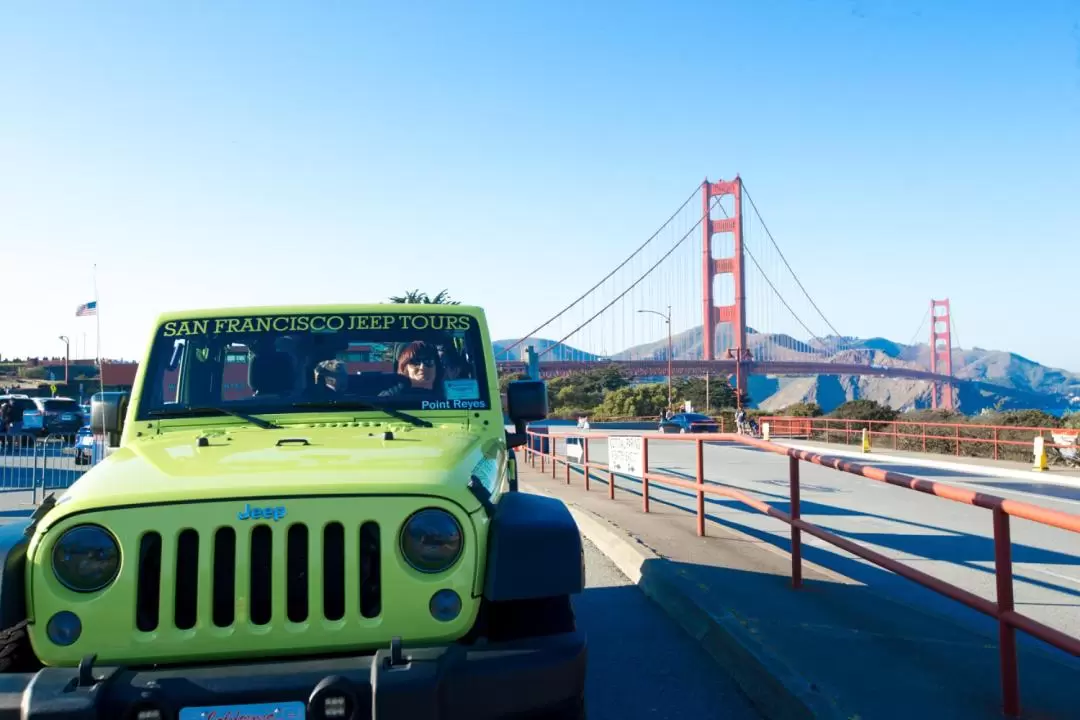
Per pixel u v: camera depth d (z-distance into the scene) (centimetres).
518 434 453
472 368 436
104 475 309
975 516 1141
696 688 476
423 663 266
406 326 439
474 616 286
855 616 548
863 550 506
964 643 498
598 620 611
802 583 636
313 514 281
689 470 1977
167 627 272
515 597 283
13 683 264
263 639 273
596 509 1088
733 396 8500
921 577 444
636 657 528
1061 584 726
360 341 434
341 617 281
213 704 261
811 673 442
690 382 8800
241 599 274
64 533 276
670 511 1066
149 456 334
